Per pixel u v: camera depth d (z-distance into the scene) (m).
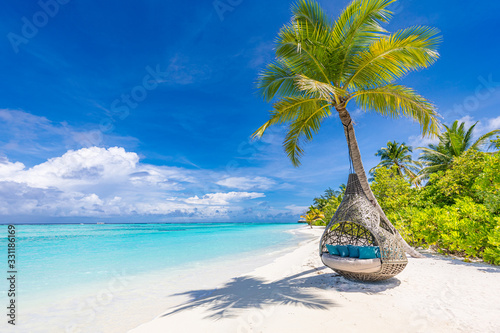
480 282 5.59
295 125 9.16
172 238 27.88
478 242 7.64
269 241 23.06
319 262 9.33
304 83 5.77
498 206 8.22
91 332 4.35
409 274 6.52
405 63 7.11
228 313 4.64
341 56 7.89
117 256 13.61
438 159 23.89
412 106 7.03
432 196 13.96
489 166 9.34
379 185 14.94
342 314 4.18
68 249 17.17
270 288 6.21
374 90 7.38
